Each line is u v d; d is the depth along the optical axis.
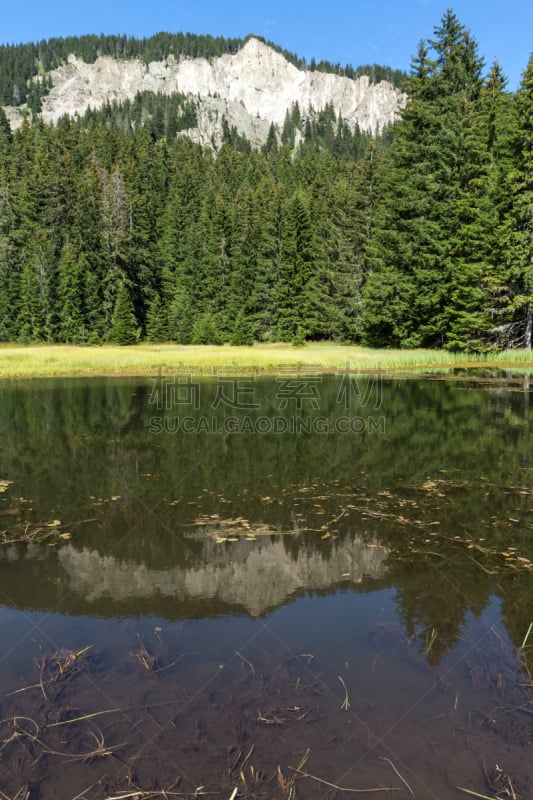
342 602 3.51
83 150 79.69
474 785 2.02
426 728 2.32
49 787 2.03
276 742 2.25
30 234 49.84
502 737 2.27
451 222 29.16
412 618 3.29
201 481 6.76
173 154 93.69
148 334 52.25
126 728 2.34
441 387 17.50
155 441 9.48
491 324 28.02
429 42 31.47
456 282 28.33
